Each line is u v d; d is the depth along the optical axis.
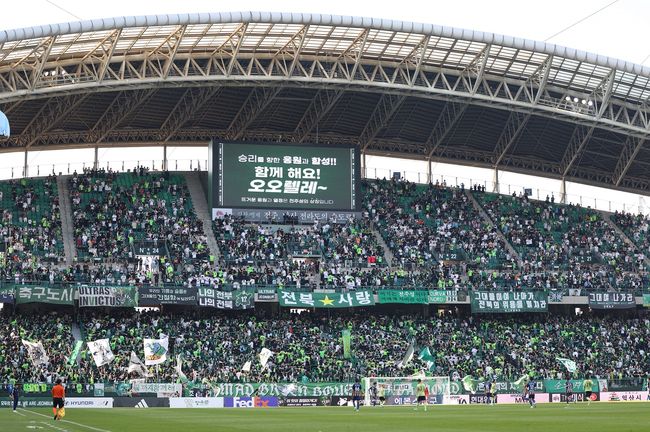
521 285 104.81
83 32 81.31
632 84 99.25
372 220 111.75
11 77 88.69
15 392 69.56
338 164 106.12
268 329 96.19
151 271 96.25
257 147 104.38
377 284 100.69
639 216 122.69
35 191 107.06
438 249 108.81
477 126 113.56
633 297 104.88
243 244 102.62
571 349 100.88
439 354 96.31
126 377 84.06
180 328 93.69
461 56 96.69
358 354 94.31
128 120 107.75
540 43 91.94
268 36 90.56
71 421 52.78
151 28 86.00
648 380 96.69
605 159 118.81
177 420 55.38
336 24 87.38
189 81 91.88
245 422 52.97
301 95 105.19
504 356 97.88
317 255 104.00
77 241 99.88
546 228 116.50
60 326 90.25
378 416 61.00
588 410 69.62
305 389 86.38
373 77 96.19
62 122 105.56
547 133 114.25
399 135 116.19
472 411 69.31
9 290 87.81
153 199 108.69
